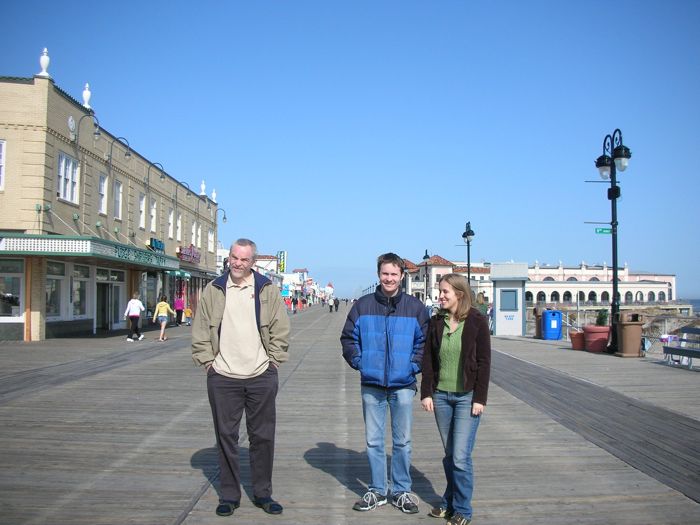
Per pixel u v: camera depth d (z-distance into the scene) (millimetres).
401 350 4824
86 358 15672
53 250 20234
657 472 5863
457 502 4531
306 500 5086
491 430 7668
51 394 10062
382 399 4934
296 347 19938
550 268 120625
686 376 12438
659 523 4609
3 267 20906
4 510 4723
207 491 5234
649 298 112500
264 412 4879
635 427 7793
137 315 21844
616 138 17469
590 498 5152
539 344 21203
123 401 9453
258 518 4656
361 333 4918
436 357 4719
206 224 45375
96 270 26109
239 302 4914
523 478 5703
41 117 20906
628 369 13617
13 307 21062
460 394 4590
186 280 39844
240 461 6207
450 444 4699
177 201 37594
